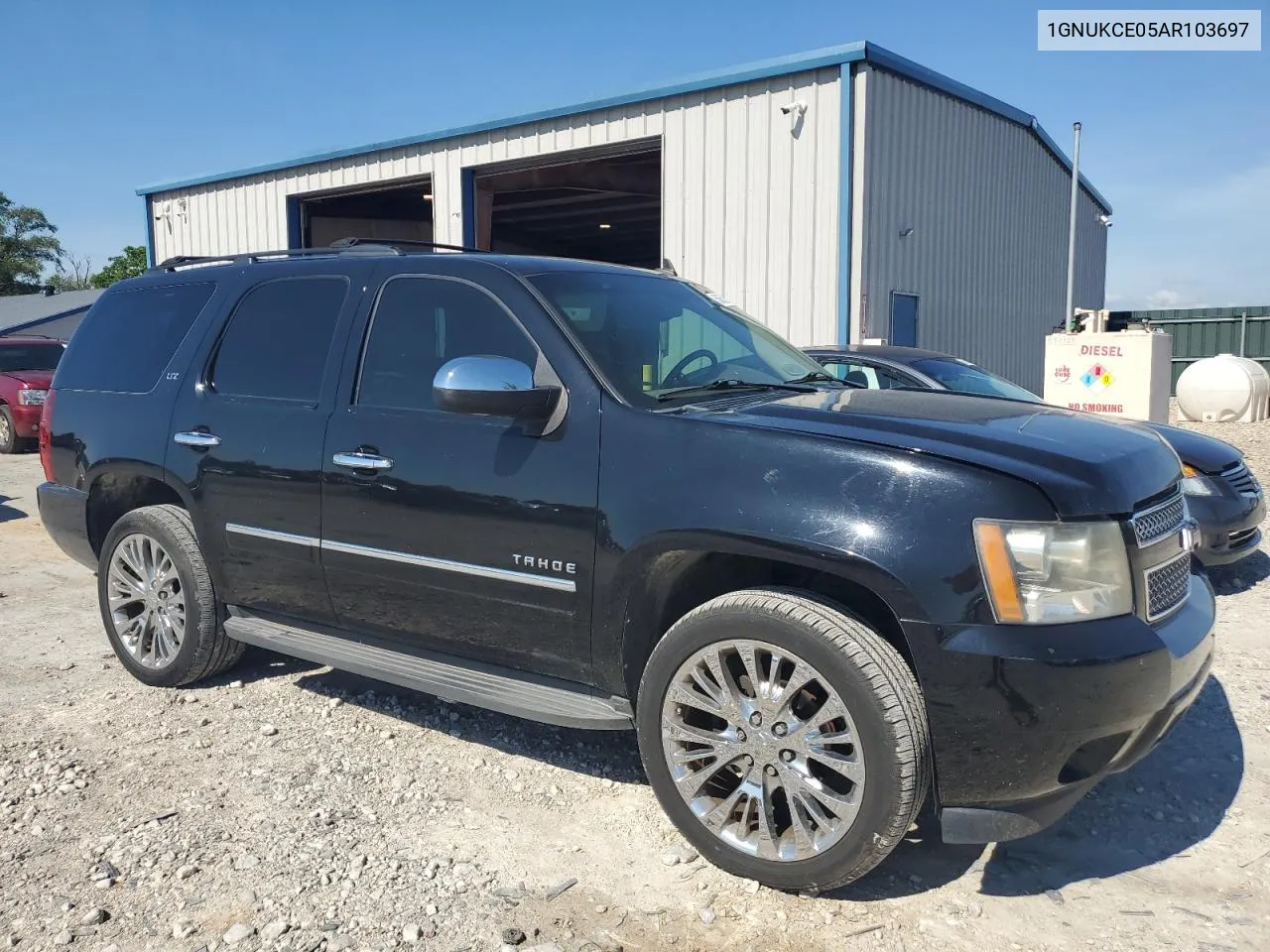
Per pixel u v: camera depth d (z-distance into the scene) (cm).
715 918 283
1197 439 638
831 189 1166
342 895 294
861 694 271
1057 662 259
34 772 374
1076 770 274
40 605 619
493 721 429
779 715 289
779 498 288
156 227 2045
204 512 433
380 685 472
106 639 547
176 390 453
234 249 1889
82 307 3269
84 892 295
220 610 449
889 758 268
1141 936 274
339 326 406
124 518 470
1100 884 301
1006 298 1600
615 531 315
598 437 324
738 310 453
